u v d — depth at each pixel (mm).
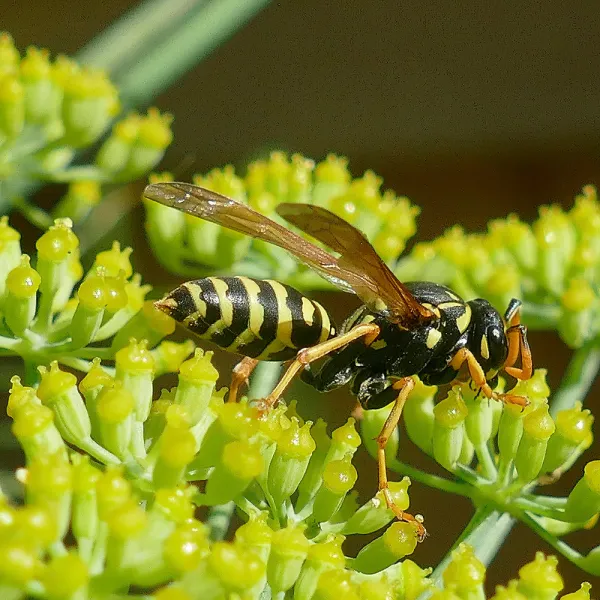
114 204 172
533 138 215
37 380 148
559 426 149
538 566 143
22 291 147
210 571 135
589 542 192
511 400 149
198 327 149
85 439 143
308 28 216
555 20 212
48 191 192
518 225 166
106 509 136
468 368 150
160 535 137
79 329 147
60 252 148
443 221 215
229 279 150
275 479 145
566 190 213
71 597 133
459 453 150
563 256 165
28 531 132
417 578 144
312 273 162
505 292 164
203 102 215
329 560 141
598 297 164
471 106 216
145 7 167
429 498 193
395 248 164
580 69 213
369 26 216
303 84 217
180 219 162
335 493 144
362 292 152
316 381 154
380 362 153
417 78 216
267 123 217
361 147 220
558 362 194
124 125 165
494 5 213
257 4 168
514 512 150
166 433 141
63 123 161
